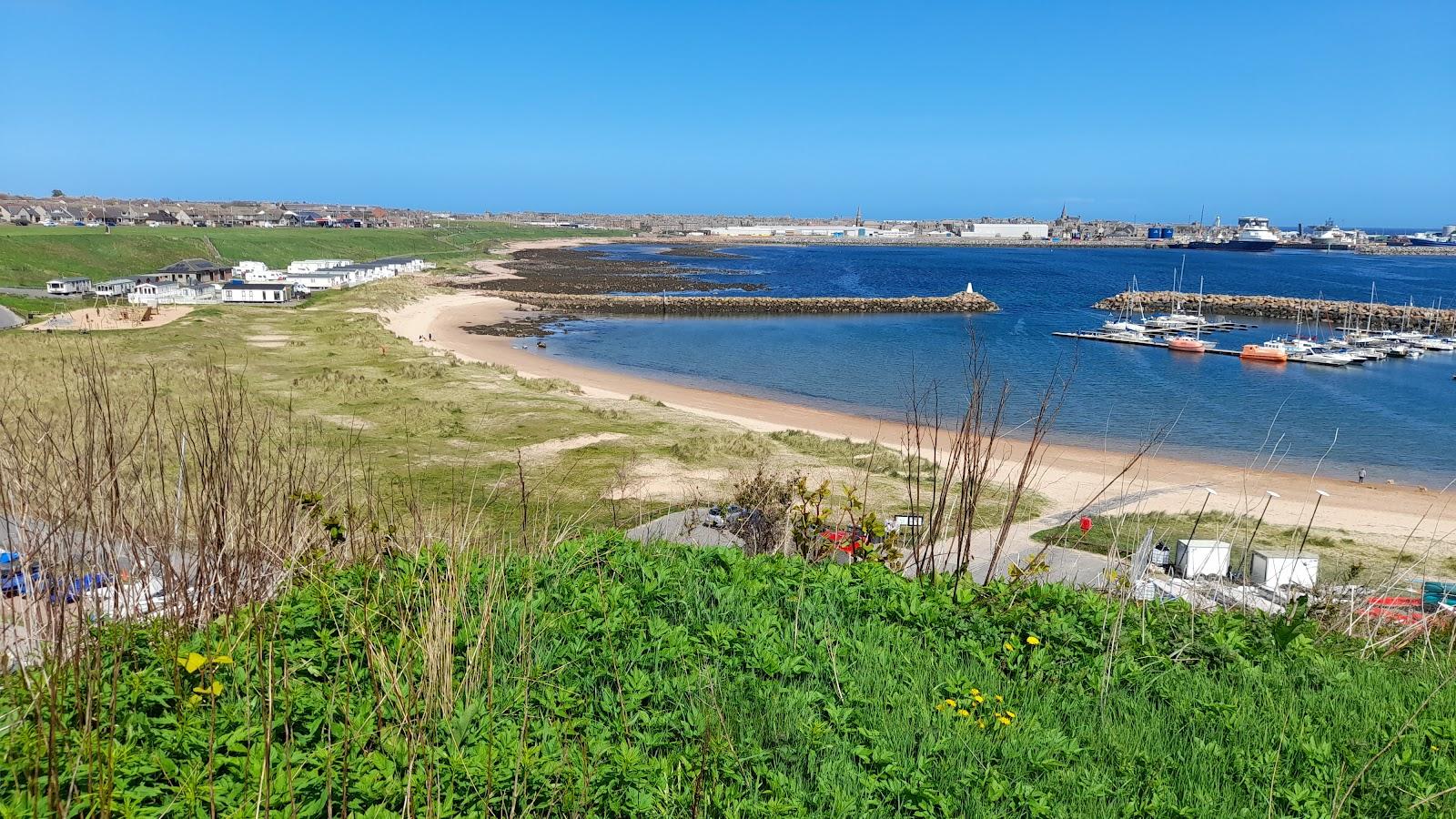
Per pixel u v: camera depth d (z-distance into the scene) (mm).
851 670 4996
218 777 3656
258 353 44469
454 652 4875
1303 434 35750
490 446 26328
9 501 4953
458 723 4074
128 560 5242
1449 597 8398
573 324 69875
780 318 76812
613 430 29562
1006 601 6305
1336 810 3824
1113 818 3791
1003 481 23531
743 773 3967
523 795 3625
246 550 5477
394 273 99812
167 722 3990
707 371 49844
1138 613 6148
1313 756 4242
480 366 45312
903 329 69562
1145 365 53562
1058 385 45875
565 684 4648
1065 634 5594
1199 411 39969
